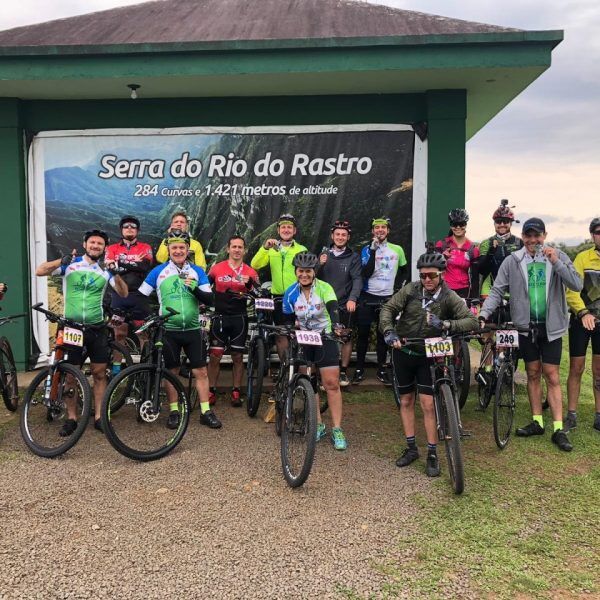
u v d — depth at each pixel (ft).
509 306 15.65
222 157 22.09
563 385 21.08
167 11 25.49
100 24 23.61
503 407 14.29
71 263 14.65
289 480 12.01
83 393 13.47
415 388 13.30
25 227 22.13
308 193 22.04
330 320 13.73
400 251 19.63
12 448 14.12
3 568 8.98
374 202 21.91
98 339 14.88
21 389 19.93
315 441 11.49
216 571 8.93
